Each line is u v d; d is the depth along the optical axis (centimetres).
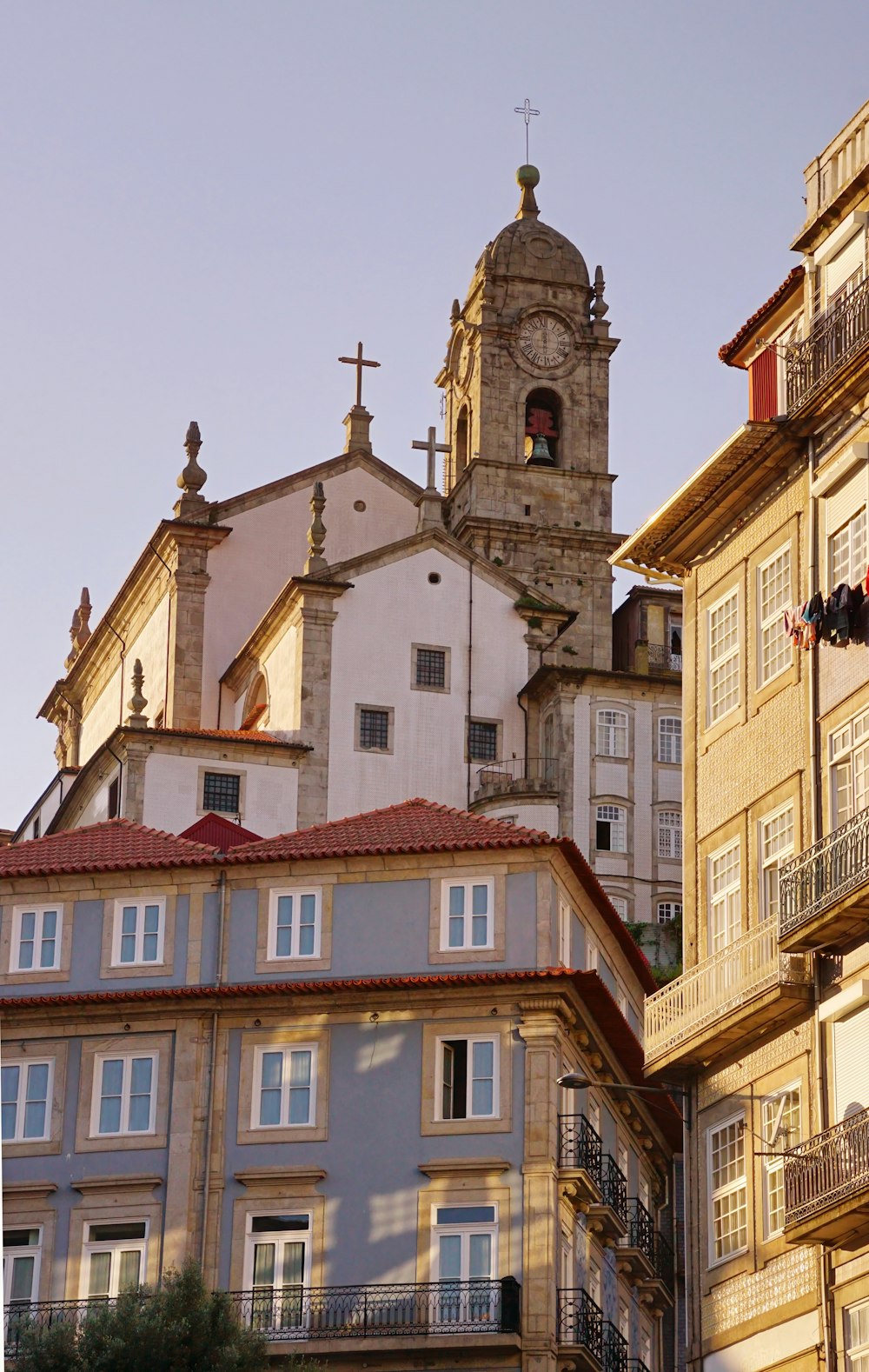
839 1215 2948
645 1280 4722
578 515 8831
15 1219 4247
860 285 3328
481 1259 4097
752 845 3466
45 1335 3778
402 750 7200
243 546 8094
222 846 6219
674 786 7362
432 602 7388
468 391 9088
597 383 9069
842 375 3306
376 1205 4166
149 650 8256
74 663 9362
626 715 7381
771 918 3297
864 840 3058
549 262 9181
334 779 7088
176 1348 3731
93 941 4488
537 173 9494
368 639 7275
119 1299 3847
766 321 3709
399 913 4403
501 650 7431
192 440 8231
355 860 4441
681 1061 3472
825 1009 3177
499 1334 3975
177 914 4481
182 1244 4191
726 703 3631
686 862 3666
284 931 4431
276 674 7431
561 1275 4150
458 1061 4241
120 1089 4331
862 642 3247
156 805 6869
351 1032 4300
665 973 6631
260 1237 4181
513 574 8619
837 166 3534
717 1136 3434
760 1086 3341
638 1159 4941
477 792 7262
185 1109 4288
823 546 3394
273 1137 4247
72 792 7419
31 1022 4397
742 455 3538
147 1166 4266
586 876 4528
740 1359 3256
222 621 7994
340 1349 4000
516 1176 4131
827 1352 3030
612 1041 4506
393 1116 4222
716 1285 3353
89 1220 4234
